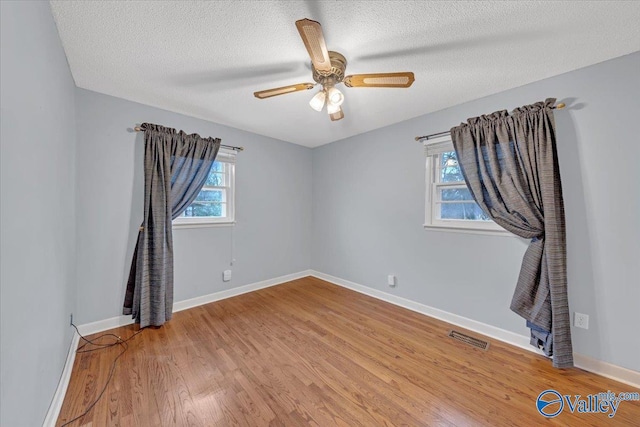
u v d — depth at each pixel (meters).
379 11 1.33
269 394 1.56
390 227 3.10
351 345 2.12
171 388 1.60
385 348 2.08
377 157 3.23
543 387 1.63
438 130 2.63
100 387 1.59
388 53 1.69
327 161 3.95
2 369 0.82
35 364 1.10
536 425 1.36
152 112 2.56
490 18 1.38
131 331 2.31
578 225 1.85
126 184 2.42
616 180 1.71
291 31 1.50
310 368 1.81
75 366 1.80
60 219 1.54
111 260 2.35
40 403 1.16
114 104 2.35
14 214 0.90
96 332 2.28
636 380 1.65
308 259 4.21
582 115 1.83
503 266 2.22
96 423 1.33
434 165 2.73
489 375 1.75
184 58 1.77
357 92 2.23
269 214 3.66
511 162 2.04
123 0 1.26
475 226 2.40
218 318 2.61
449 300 2.57
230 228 3.23
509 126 2.07
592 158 1.79
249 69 1.91
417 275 2.83
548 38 1.54
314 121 2.98
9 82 0.85
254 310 2.82
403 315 2.72
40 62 1.15
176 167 2.62
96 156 2.26
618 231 1.71
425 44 1.60
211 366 1.82
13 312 0.90
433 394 1.57
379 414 1.42
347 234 3.64
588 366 1.80
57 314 1.47
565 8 1.31
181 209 2.69
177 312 2.74
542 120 1.90
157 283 2.40
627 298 1.68
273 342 2.16
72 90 1.97
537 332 1.93
